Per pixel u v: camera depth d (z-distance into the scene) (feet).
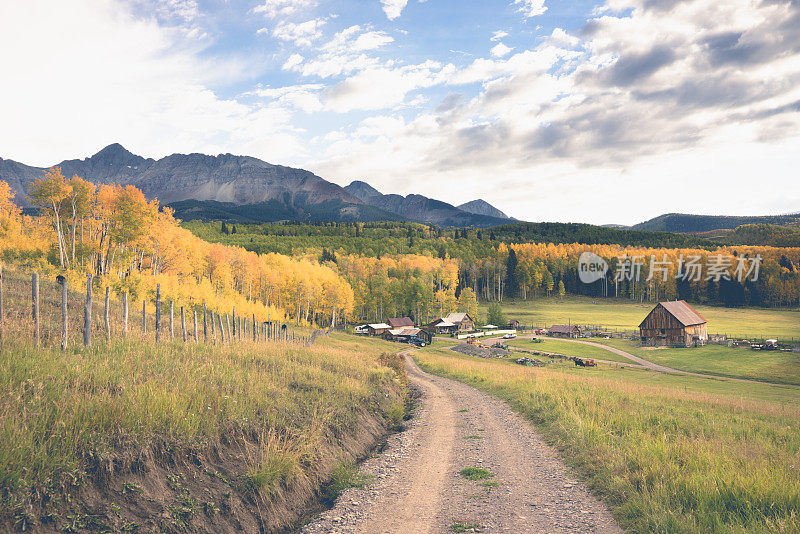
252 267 326.03
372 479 37.32
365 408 60.13
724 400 82.07
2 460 19.40
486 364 185.47
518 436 52.29
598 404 62.95
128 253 200.03
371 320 466.70
